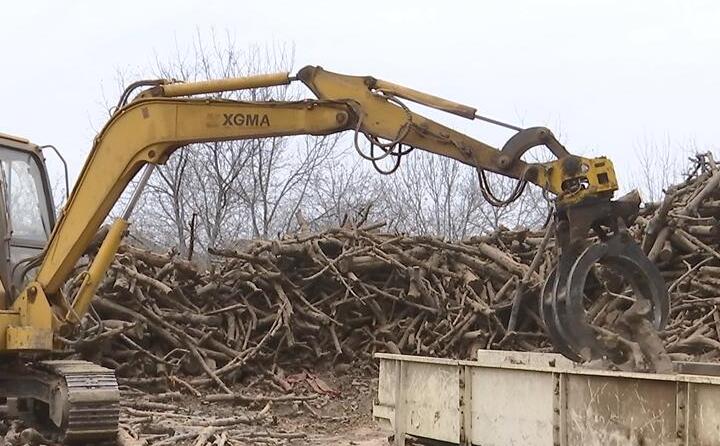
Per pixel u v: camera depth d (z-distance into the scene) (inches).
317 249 577.0
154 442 351.6
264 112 323.3
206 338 529.0
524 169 286.8
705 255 517.0
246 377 531.8
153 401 471.2
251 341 547.8
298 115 318.3
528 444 255.4
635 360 261.6
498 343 542.6
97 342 482.9
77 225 342.3
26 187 370.3
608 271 325.1
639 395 220.7
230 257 567.8
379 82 308.7
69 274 347.6
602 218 273.4
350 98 309.7
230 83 327.9
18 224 362.9
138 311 518.6
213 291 555.5
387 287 587.5
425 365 302.5
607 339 265.1
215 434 372.2
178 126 332.2
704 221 522.0
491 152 294.5
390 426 321.4
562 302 269.9
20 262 353.7
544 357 342.3
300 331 563.5
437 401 295.0
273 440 385.1
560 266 273.0
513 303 532.7
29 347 328.8
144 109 335.9
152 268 545.6
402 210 1241.4
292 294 567.5
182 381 496.4
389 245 590.2
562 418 242.4
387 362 326.0
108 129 341.1
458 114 297.7
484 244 589.3
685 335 468.4
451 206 1262.3
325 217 1120.2
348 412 479.8
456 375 285.4
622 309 370.3
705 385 203.9
